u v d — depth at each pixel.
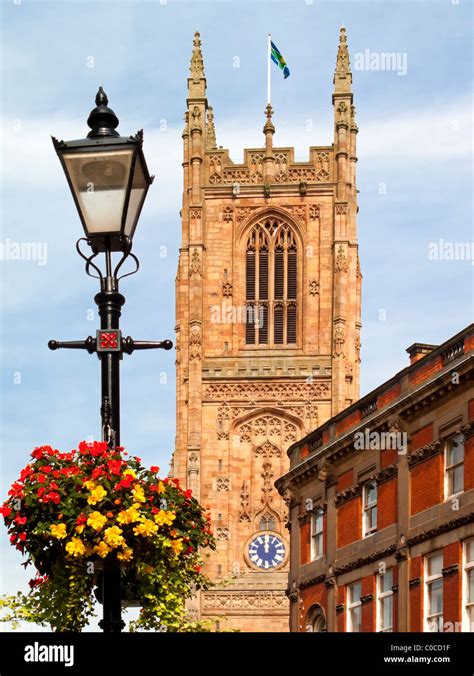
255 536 137.12
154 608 28.53
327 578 71.62
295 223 145.75
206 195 146.88
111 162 21.83
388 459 65.50
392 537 64.12
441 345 61.31
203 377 141.25
